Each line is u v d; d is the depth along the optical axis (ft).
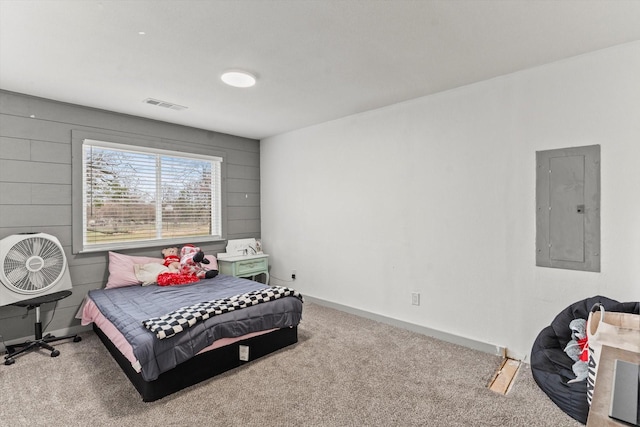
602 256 7.59
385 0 5.74
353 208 12.76
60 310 10.82
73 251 11.09
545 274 8.39
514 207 8.86
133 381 7.61
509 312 9.00
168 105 11.32
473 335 9.67
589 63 7.70
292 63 8.20
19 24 6.39
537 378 7.36
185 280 11.84
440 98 10.26
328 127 13.55
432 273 10.54
